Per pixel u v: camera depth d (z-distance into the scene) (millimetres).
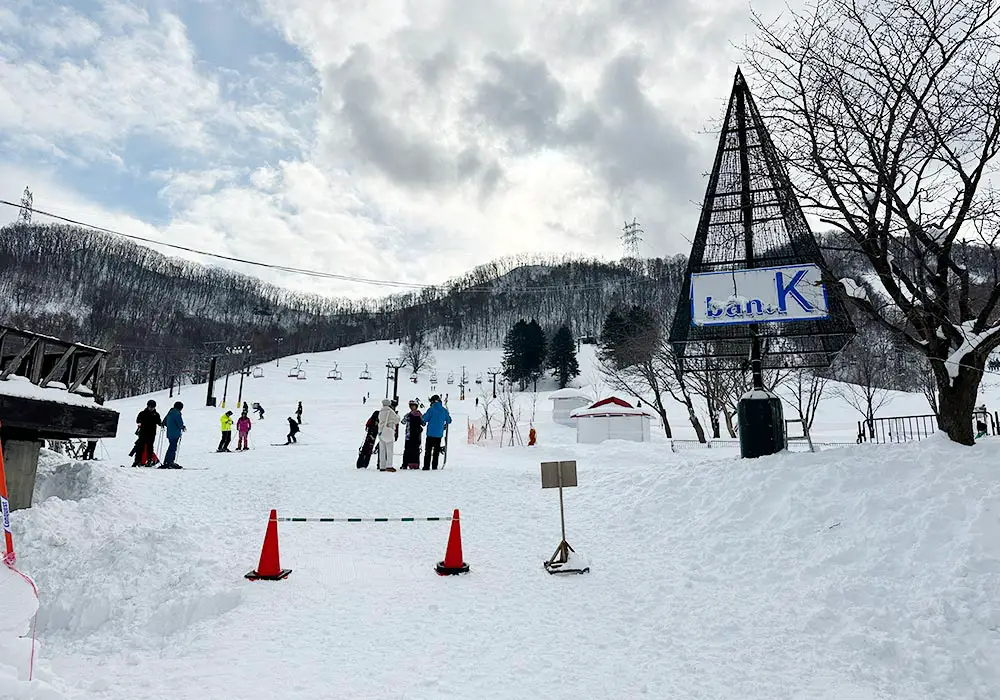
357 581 7297
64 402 11641
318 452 22922
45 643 5668
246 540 8875
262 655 5172
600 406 36375
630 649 5398
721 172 11945
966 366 8375
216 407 59875
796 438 11344
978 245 9078
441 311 175250
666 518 9492
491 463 20531
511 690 4562
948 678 4688
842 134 8945
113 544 7172
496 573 7727
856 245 9609
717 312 11320
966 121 8336
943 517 6918
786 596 6457
